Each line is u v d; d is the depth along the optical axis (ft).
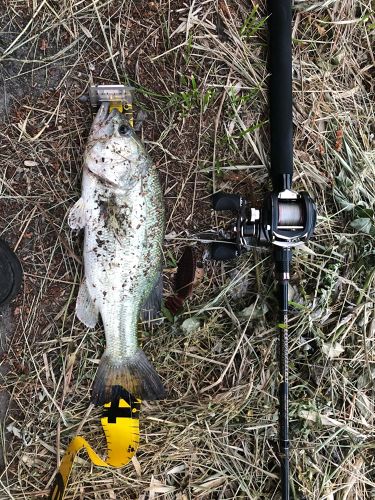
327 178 2.42
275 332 2.38
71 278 2.28
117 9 2.23
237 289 2.39
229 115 2.34
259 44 2.34
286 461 2.21
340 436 2.44
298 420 2.40
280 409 2.22
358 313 2.43
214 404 2.35
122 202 2.07
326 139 2.42
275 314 2.38
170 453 2.34
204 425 2.35
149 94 2.27
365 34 2.45
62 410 2.29
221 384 2.38
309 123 2.39
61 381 2.30
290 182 2.18
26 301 2.27
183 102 2.28
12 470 2.28
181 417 2.34
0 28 2.19
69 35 2.22
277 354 2.38
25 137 2.22
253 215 2.13
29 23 2.19
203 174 2.35
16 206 2.24
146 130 2.28
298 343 2.41
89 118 2.24
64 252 2.27
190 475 2.35
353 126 2.45
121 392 2.23
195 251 2.36
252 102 2.36
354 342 2.45
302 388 2.42
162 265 2.31
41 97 2.23
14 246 2.25
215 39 2.31
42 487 2.29
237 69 2.33
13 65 2.21
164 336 2.35
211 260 2.36
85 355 2.31
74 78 2.23
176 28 2.28
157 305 2.26
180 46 2.28
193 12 2.28
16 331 2.28
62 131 2.24
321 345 2.39
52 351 2.30
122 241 2.10
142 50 2.26
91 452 2.21
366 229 2.40
